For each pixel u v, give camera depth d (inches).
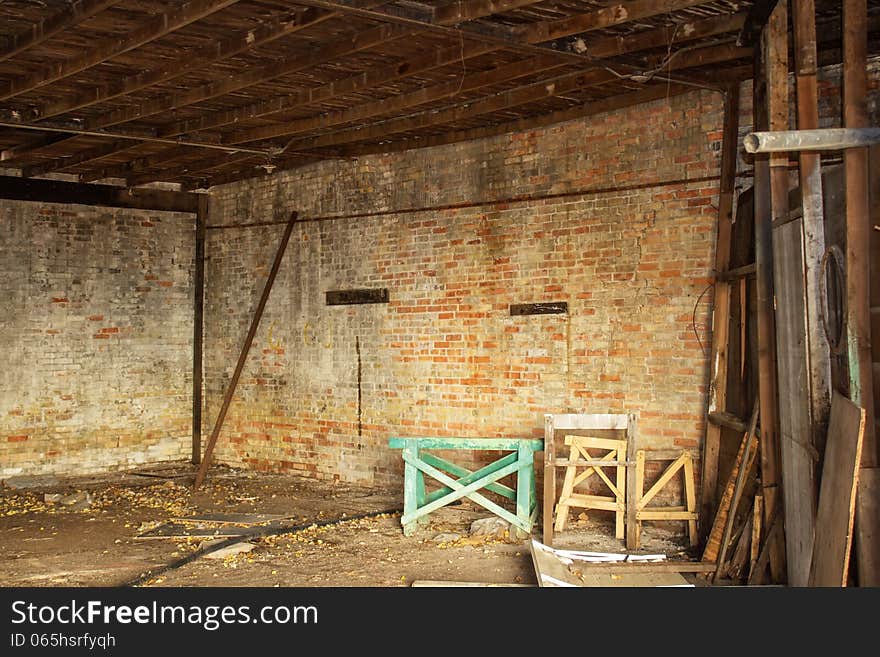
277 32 198.5
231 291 389.1
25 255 358.9
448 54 218.5
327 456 353.7
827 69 222.5
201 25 203.3
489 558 240.4
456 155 313.1
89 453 373.1
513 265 297.0
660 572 218.5
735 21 198.5
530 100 253.9
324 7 179.5
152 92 257.1
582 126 280.4
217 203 396.2
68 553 247.9
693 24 203.3
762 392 201.3
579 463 251.4
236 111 274.8
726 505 221.9
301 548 251.6
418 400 323.3
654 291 264.2
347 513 296.7
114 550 251.1
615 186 272.5
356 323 343.3
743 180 243.9
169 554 246.5
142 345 386.9
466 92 256.7
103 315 377.1
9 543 259.6
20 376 357.7
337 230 349.7
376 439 336.8
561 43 210.5
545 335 288.8
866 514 148.9
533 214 292.0
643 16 184.5
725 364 245.0
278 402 370.6
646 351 265.7
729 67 241.8
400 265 329.4
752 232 228.5
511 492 266.5
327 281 353.4
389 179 333.1
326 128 286.5
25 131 307.4
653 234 264.5
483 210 305.3
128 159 344.5
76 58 223.1
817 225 168.2
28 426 359.6
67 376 368.2
